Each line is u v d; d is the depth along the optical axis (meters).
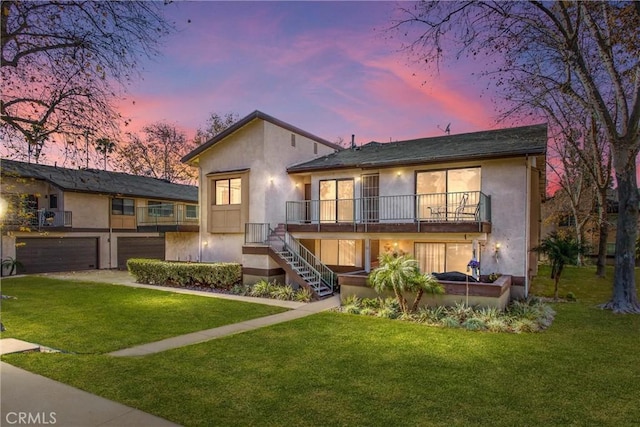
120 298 12.77
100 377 5.36
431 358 6.45
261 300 12.54
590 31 11.01
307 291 12.94
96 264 23.41
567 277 17.59
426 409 4.54
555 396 4.95
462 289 10.18
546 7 11.09
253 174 16.05
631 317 9.91
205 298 12.87
